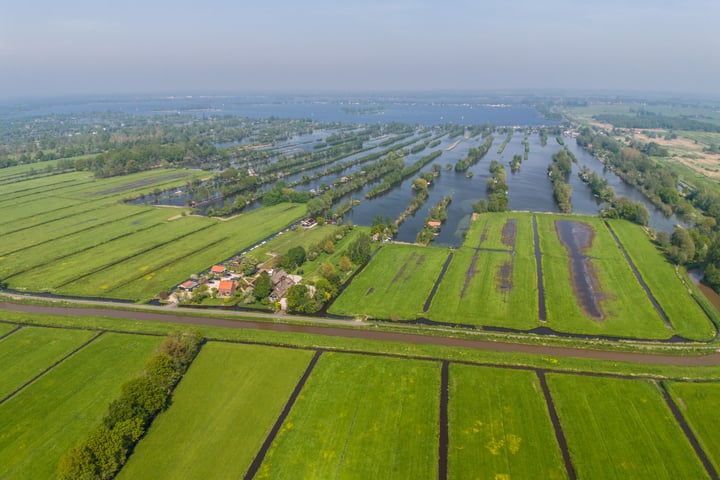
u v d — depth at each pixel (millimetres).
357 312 152375
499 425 100375
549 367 119000
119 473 89500
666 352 128250
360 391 111438
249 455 93562
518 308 153250
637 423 100625
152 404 101500
